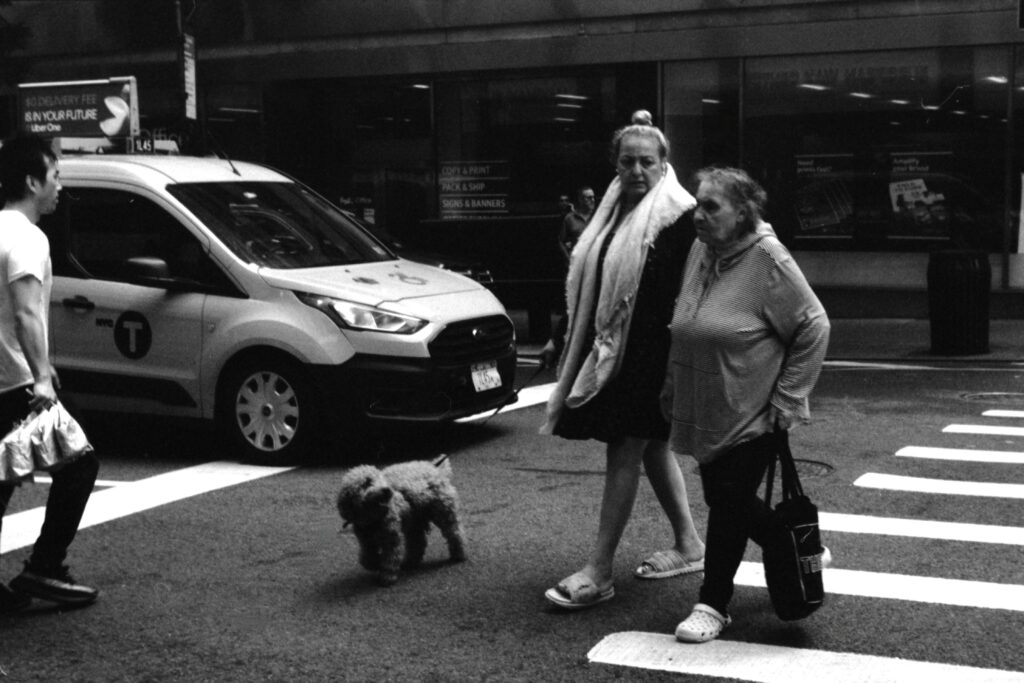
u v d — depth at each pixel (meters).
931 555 6.53
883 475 8.43
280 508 7.79
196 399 9.23
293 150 22.75
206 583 6.30
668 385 5.39
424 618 5.69
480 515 7.52
